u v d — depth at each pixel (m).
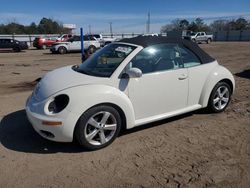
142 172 3.56
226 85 5.64
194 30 89.19
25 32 71.62
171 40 4.93
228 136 4.62
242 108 6.07
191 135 4.66
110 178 3.43
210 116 5.54
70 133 3.88
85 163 3.78
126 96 4.27
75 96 3.86
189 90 5.04
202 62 5.25
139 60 4.46
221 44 41.94
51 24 75.00
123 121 4.36
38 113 3.97
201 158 3.90
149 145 4.30
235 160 3.84
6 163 3.78
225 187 3.25
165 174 3.51
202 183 3.32
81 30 11.70
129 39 4.90
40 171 3.59
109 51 4.80
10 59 19.27
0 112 5.83
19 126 5.05
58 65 15.22
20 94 7.53
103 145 4.16
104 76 4.25
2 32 69.06
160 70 4.65
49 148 4.20
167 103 4.80
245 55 20.64
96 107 3.98
